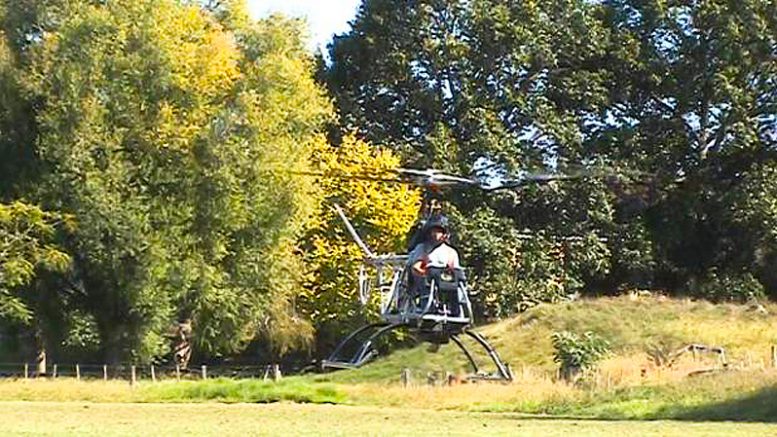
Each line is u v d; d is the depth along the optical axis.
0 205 51.84
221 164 54.31
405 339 61.94
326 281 65.50
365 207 65.50
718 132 75.06
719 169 75.69
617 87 75.94
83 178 52.16
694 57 74.62
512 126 73.31
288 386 41.59
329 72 75.12
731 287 70.62
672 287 75.19
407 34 73.50
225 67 55.78
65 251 53.12
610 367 46.31
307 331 64.31
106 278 53.69
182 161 54.53
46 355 60.41
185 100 54.78
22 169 53.66
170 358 63.22
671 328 57.53
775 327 57.31
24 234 52.25
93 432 21.61
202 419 26.98
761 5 73.88
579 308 60.44
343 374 56.78
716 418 31.53
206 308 56.34
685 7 75.12
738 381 36.53
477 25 72.12
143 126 53.84
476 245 68.31
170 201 54.22
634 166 73.62
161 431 22.12
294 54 59.81
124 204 52.56
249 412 30.92
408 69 73.69
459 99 72.19
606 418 32.03
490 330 61.09
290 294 62.78
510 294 68.56
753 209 71.62
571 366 49.47
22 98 52.84
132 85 53.69
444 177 25.80
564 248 71.94
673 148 75.44
